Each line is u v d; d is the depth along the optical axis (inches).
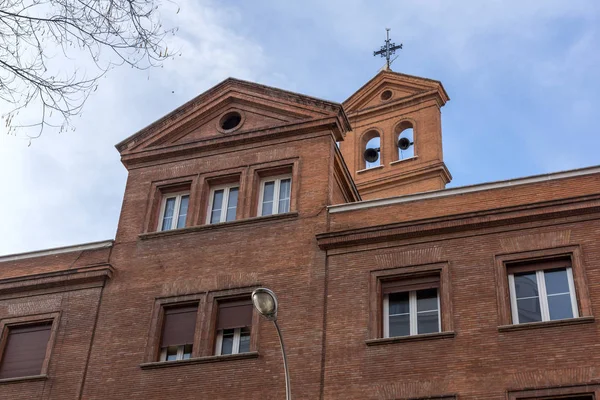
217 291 848.9
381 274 797.9
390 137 1283.2
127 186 984.9
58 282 920.3
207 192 951.6
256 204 919.7
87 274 909.2
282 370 771.4
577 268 734.5
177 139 1016.2
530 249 760.3
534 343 704.4
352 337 767.7
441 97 1290.6
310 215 870.4
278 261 847.7
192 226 910.4
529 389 683.4
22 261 970.1
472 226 789.2
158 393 799.1
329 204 879.7
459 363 716.7
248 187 925.8
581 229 754.2
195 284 862.5
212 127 1010.1
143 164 999.6
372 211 851.4
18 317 914.1
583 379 673.6
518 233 773.3
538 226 770.2
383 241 817.5
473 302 747.4
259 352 788.0
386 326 778.8
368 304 783.1
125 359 837.2
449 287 764.0
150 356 831.1
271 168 932.0
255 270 850.1
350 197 1037.2
